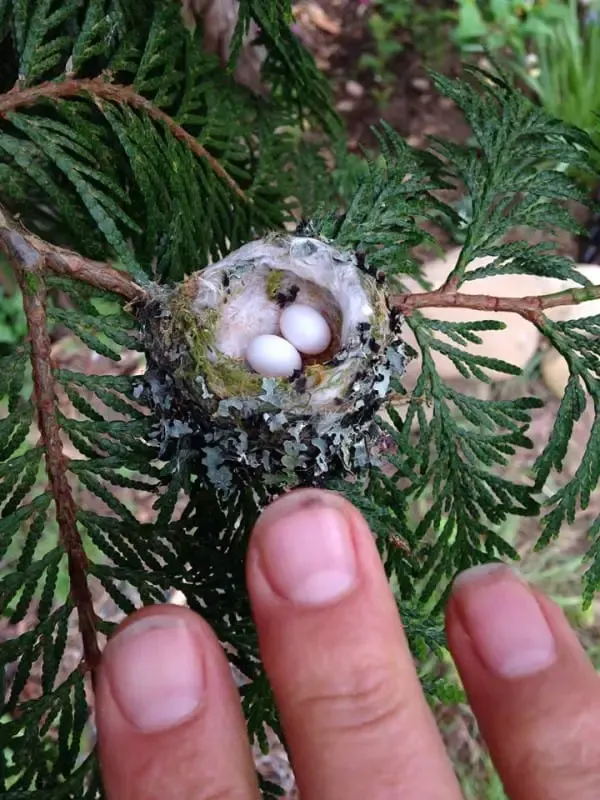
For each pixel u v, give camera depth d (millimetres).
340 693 92
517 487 140
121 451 120
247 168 210
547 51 415
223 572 126
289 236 137
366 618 94
